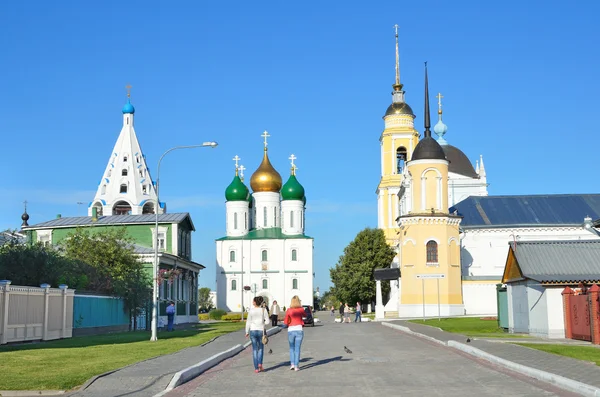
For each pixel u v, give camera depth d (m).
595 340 27.50
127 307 48.94
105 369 19.83
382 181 93.94
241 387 16.94
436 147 69.31
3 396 15.83
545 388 15.85
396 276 69.69
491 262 72.19
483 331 39.16
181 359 22.72
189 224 77.06
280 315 76.81
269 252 111.00
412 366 21.00
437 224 67.44
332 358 24.02
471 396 14.77
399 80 95.62
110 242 53.56
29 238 69.50
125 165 100.94
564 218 73.12
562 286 32.12
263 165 116.50
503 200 76.88
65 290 36.84
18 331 31.66
